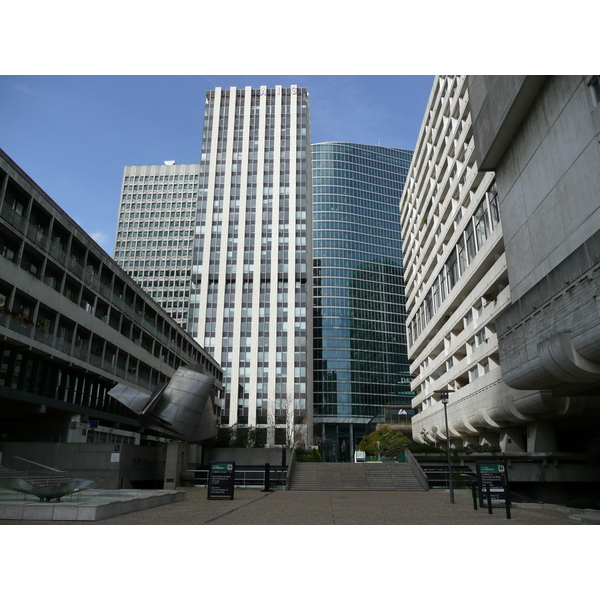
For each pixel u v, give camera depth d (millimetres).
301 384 86812
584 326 15977
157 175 142500
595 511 14875
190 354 65000
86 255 36281
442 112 47125
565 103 19484
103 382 39719
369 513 14109
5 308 26125
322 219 134750
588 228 17953
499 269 31203
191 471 29125
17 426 34375
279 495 23812
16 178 27812
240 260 94875
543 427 31812
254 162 101125
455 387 44656
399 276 137250
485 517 13109
